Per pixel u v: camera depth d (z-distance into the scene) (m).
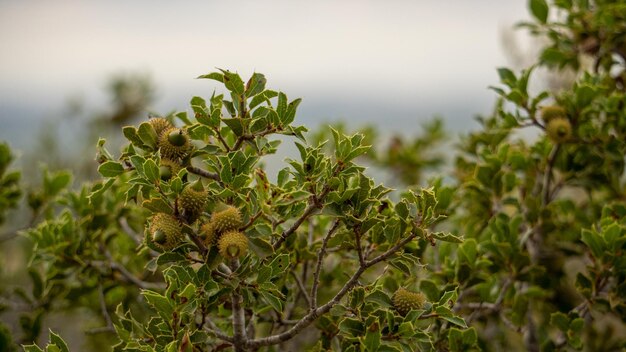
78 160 7.06
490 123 4.76
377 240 2.81
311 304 2.59
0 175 4.67
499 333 4.14
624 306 3.38
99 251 4.21
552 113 3.96
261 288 2.51
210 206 2.49
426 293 3.26
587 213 4.64
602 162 4.19
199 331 2.57
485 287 3.58
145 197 2.51
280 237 2.64
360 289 2.62
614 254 3.37
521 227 4.35
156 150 2.57
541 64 4.76
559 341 3.72
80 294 4.07
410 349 2.48
